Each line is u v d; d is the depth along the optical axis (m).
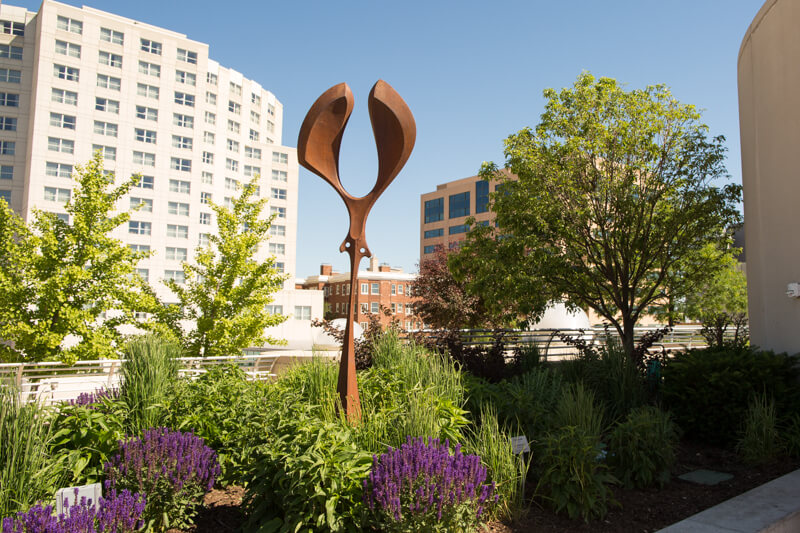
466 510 3.05
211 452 3.77
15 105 53.94
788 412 5.70
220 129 64.00
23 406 3.38
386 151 5.55
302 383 5.89
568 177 10.91
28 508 2.83
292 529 3.04
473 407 5.29
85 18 54.84
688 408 6.05
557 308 24.09
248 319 17.42
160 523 3.33
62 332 14.79
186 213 60.03
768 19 7.62
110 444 3.76
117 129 56.22
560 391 5.62
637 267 11.34
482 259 12.00
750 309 8.10
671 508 3.99
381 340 7.53
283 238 71.31
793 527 3.57
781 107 7.31
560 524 3.66
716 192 10.40
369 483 3.11
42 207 51.66
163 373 4.99
